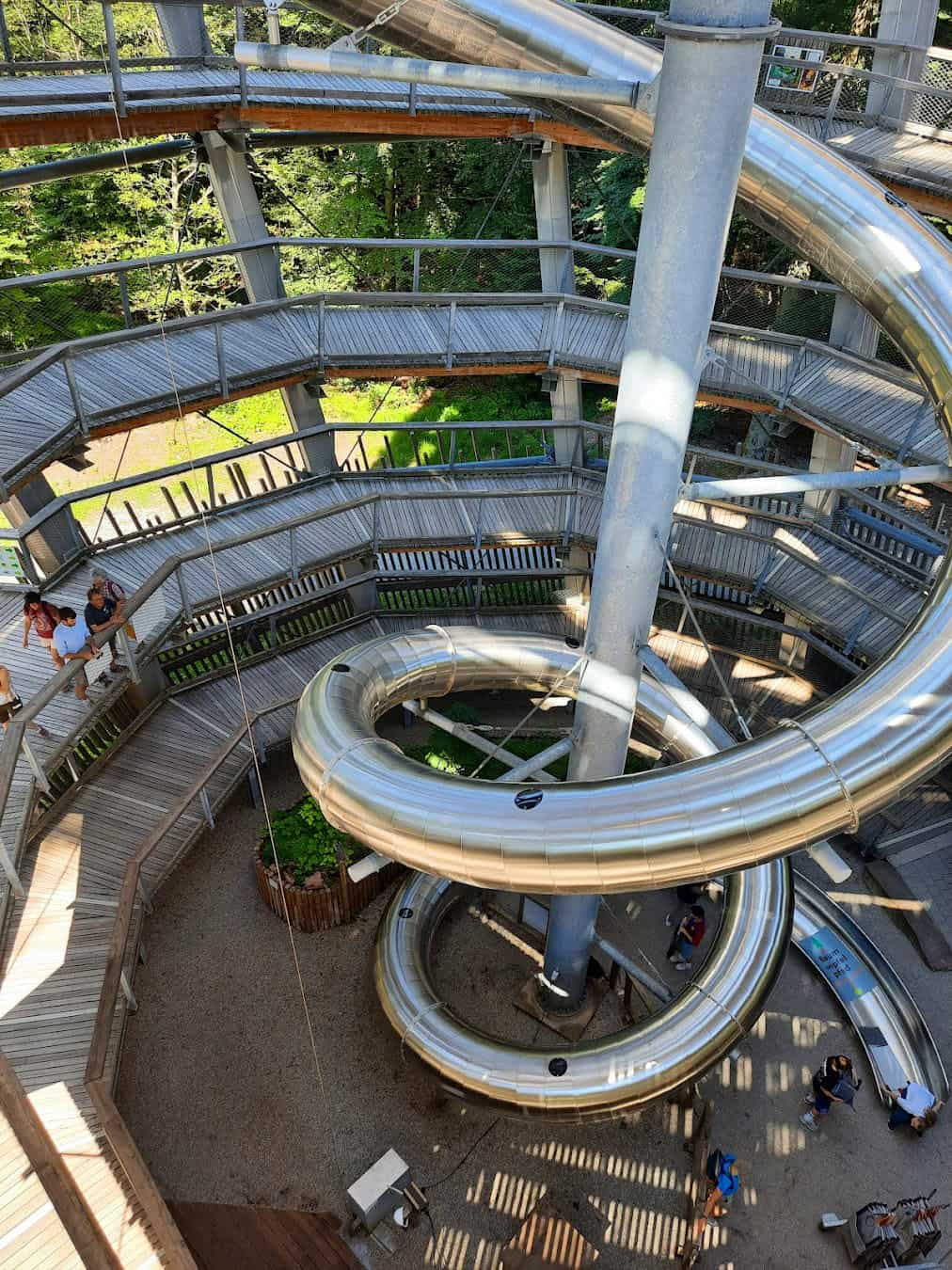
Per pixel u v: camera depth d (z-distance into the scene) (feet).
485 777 56.13
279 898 49.52
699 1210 38.83
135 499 92.32
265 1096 43.29
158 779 50.21
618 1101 38.99
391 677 39.55
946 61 49.96
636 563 31.81
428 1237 39.04
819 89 53.31
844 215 31.22
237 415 105.81
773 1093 44.73
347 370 54.90
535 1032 47.14
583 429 66.39
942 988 49.57
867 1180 41.73
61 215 94.12
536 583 70.23
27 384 47.16
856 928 50.44
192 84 49.19
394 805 29.68
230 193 54.70
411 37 28.71
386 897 52.39
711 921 52.75
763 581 57.26
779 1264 38.91
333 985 47.98
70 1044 35.45
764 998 40.86
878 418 48.57
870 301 31.94
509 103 53.88
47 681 45.44
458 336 57.00
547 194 59.88
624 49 28.19
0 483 41.19
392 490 64.28
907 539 56.80
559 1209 39.04
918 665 27.84
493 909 52.75
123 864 44.52
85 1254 21.47
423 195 107.55
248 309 52.13
